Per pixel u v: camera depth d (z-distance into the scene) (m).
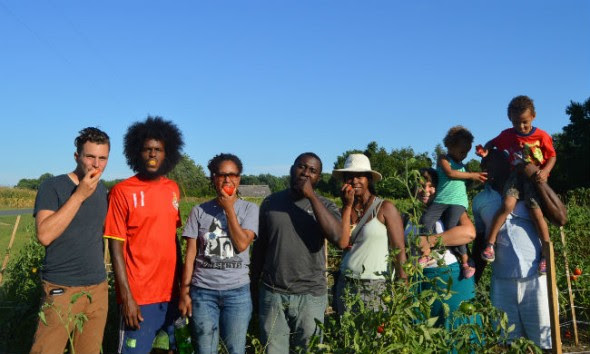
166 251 4.41
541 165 6.23
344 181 4.71
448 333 3.47
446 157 5.86
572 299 6.78
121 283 4.25
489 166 5.89
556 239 7.78
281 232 4.39
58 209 4.18
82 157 4.23
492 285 5.49
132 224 4.30
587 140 37.75
